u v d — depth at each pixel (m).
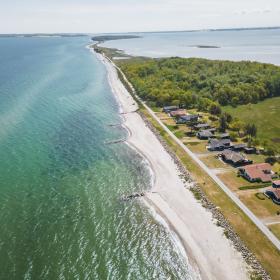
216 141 105.69
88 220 71.06
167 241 65.50
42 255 60.41
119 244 64.38
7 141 110.00
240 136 116.56
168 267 59.25
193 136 116.56
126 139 115.56
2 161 95.25
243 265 58.34
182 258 61.16
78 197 79.50
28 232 66.19
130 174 91.19
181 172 91.12
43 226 68.25
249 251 60.97
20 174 88.50
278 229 66.31
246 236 64.88
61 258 60.03
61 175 89.25
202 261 60.19
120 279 56.38
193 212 73.69
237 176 87.50
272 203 75.06
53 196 79.31
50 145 108.31
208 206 75.06
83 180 87.25
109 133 121.38
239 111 150.62
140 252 62.50
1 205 74.38
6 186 82.31
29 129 122.31
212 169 92.06
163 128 125.12
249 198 77.38
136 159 100.38
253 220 69.31
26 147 105.81
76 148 107.00
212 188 82.38
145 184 86.25
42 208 74.31
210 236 66.00
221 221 69.69
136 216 73.12
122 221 71.31
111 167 95.06
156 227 69.56
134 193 81.75
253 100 166.25
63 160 98.06
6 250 61.00
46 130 122.06
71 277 56.03
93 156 101.62
